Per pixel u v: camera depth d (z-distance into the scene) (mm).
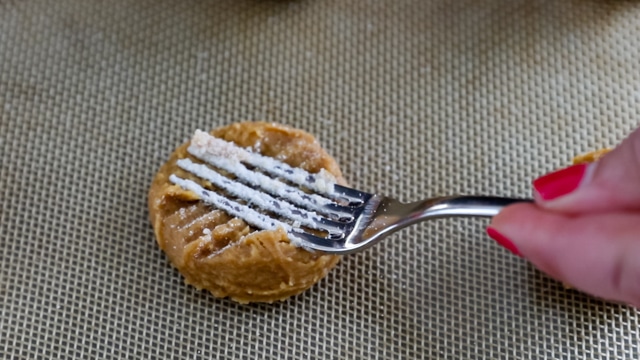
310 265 293
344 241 289
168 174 308
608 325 307
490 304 310
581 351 305
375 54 339
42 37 337
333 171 307
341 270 312
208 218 298
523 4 344
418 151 327
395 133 329
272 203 296
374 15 344
